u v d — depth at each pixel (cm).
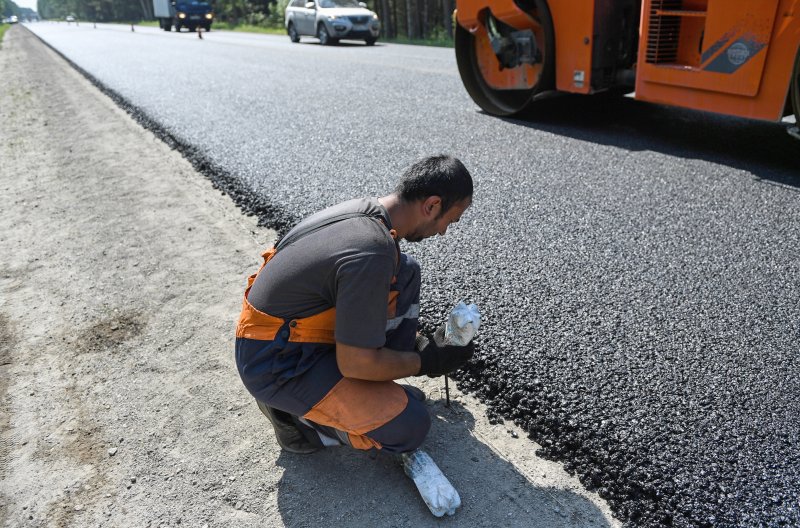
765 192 429
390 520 199
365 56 1376
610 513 197
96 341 312
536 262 348
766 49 454
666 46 533
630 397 239
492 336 282
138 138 718
